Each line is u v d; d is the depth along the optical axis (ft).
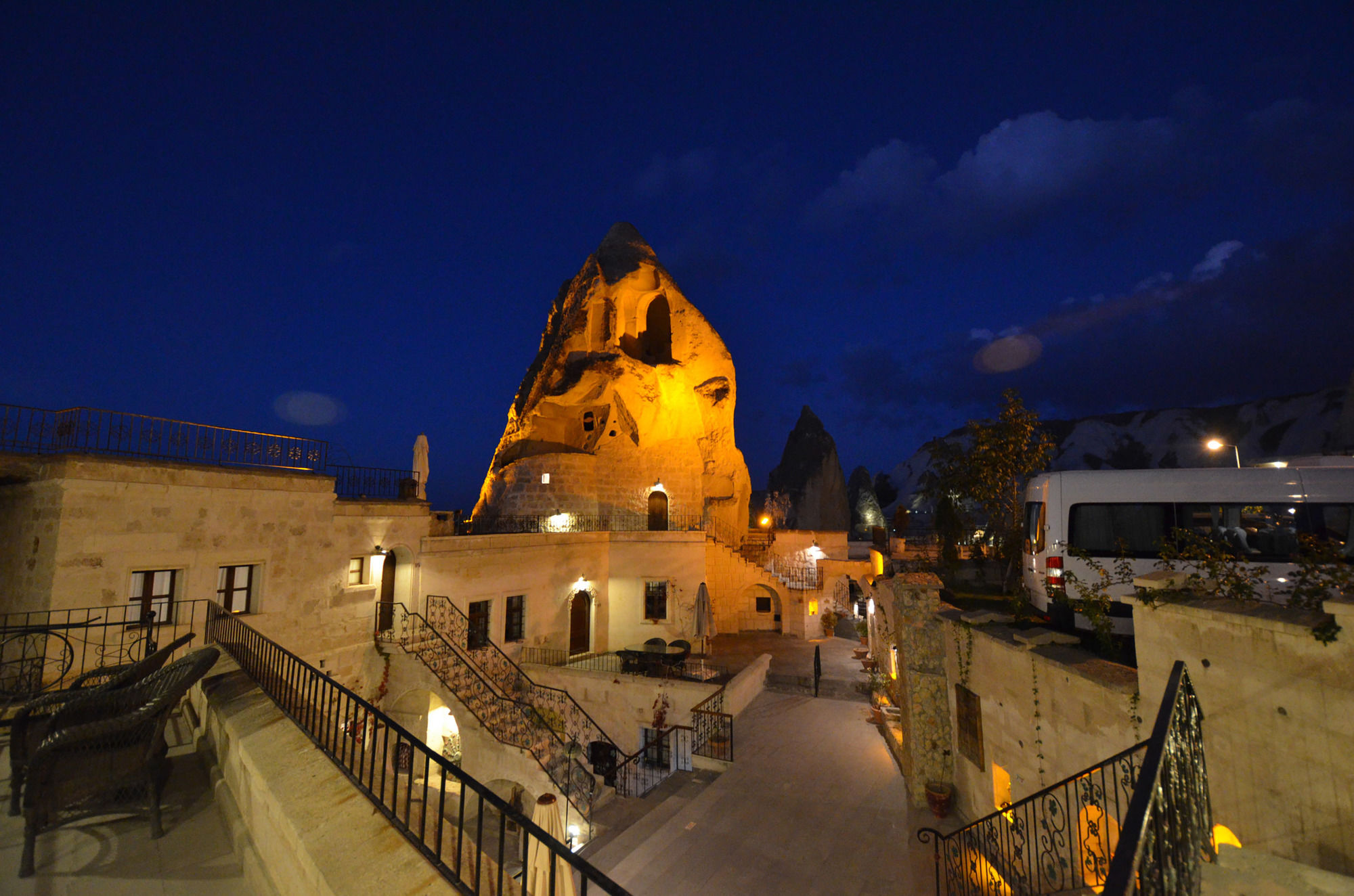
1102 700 22.88
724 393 112.06
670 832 38.04
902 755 42.91
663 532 88.48
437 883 9.73
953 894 30.12
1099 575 32.48
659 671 71.67
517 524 95.14
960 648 35.76
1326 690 15.11
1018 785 28.84
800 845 35.68
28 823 13.48
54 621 36.40
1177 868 10.15
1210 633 18.40
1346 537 28.19
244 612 47.37
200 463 44.91
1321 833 15.03
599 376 101.30
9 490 40.37
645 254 115.34
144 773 15.35
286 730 15.81
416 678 58.08
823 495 181.06
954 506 59.06
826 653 86.33
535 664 69.36
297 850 11.21
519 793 53.36
